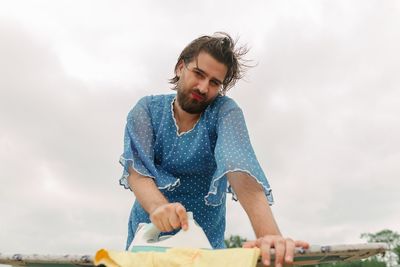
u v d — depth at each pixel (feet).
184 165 8.80
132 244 6.49
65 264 5.72
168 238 6.36
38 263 5.92
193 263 5.13
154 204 7.43
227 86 9.27
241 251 5.14
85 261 5.48
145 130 8.73
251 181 7.18
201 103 8.27
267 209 6.93
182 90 8.30
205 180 9.06
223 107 8.52
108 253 5.25
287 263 5.43
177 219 6.35
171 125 8.77
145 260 5.21
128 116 8.87
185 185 9.05
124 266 5.11
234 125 8.12
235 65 9.01
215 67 8.05
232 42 8.32
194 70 8.09
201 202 9.15
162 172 8.75
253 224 6.86
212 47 8.07
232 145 7.63
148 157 8.43
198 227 6.45
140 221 9.09
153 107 9.01
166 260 5.19
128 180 8.30
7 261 5.81
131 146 8.48
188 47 8.50
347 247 5.31
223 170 7.28
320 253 5.35
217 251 5.20
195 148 8.63
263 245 5.43
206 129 8.55
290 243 5.39
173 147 8.77
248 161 7.29
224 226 9.64
